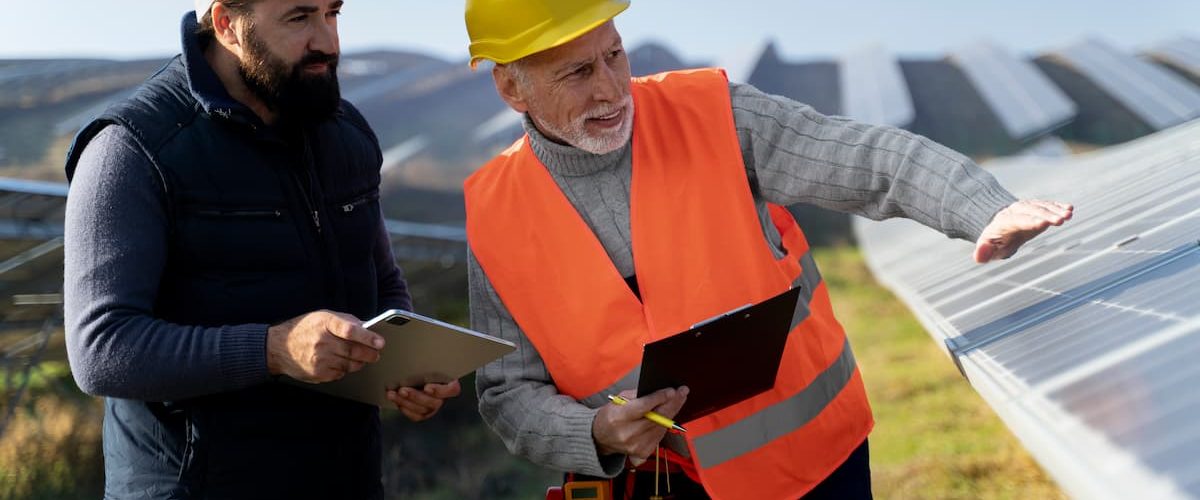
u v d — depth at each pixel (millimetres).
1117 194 4418
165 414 2121
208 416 2127
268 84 2057
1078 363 1975
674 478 2523
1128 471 1428
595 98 2184
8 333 12305
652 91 2396
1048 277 3018
